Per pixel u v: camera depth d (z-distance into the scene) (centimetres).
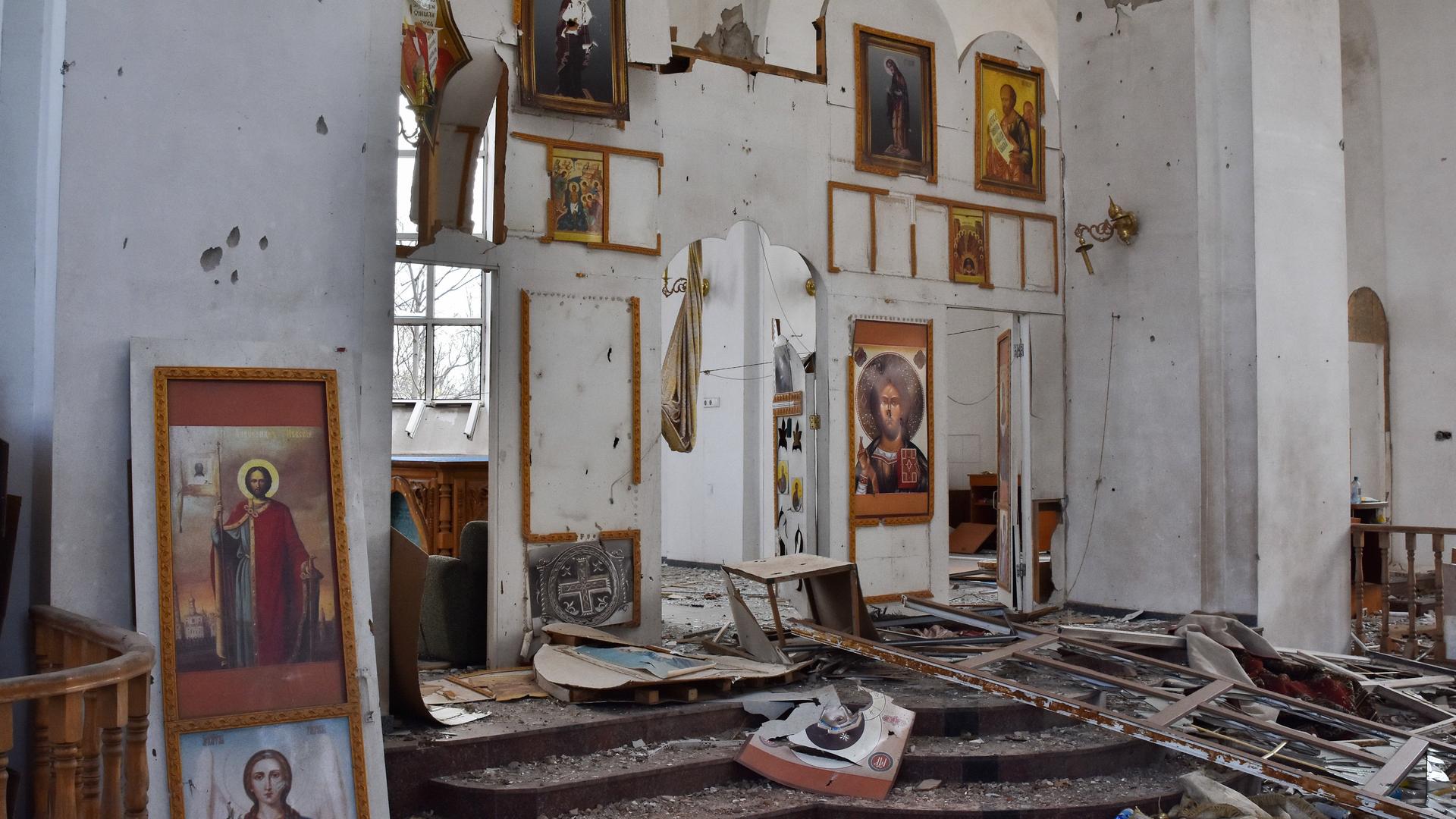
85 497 434
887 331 1013
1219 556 1018
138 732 346
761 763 573
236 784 412
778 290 1344
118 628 372
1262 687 759
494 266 789
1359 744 623
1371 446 1430
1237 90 1021
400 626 568
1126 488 1076
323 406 469
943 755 585
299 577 446
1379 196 1433
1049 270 1127
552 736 570
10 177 470
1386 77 1430
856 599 743
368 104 532
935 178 1045
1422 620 1197
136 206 455
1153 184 1059
